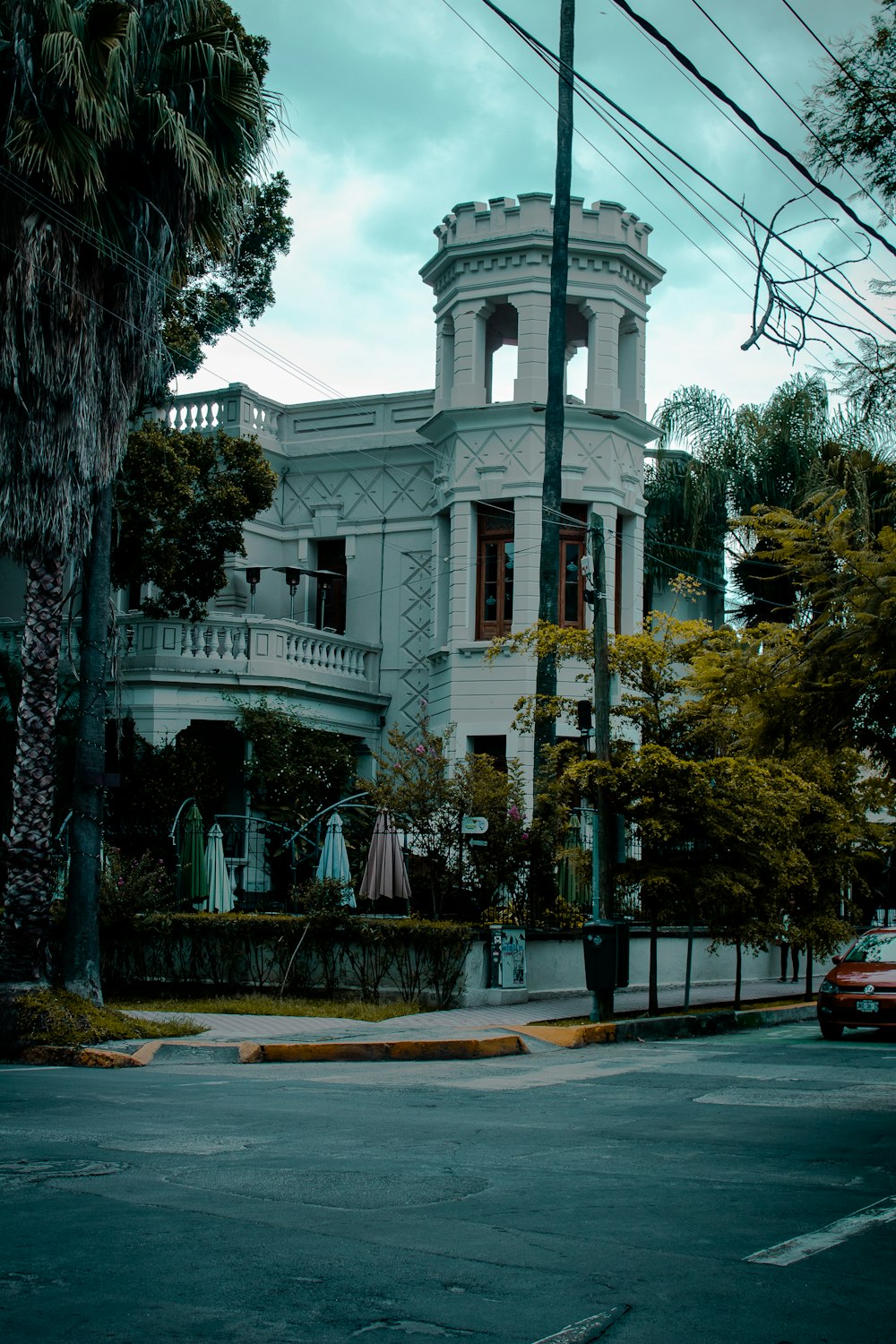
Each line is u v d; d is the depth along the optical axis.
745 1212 7.10
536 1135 9.44
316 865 24.50
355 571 30.88
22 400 14.52
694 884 18.77
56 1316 5.12
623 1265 6.00
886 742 14.66
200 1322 5.08
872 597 13.60
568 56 21.05
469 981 19.17
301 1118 10.00
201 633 26.45
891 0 13.42
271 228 26.50
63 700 25.28
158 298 15.74
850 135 13.70
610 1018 18.11
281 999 19.44
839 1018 17.47
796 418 31.75
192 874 21.56
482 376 28.53
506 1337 4.98
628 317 28.95
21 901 15.30
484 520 28.36
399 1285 5.60
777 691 14.23
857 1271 6.01
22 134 13.87
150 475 23.83
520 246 27.67
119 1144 8.66
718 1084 12.71
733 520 15.06
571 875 22.58
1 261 14.34
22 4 14.02
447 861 21.00
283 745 25.95
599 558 18.94
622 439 28.39
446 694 27.98
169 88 15.50
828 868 22.88
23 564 15.70
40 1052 14.70
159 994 20.52
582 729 19.53
